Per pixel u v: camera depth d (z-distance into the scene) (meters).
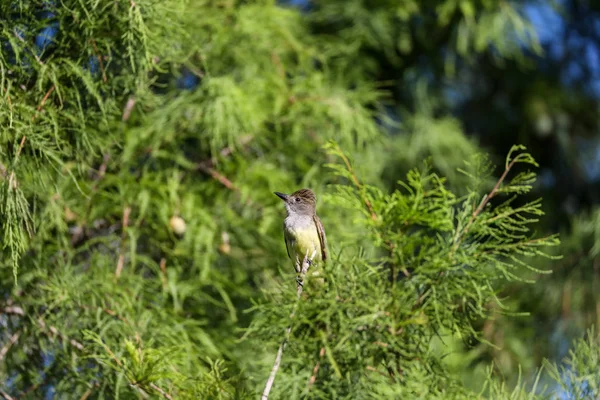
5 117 7.91
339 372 6.88
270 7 13.11
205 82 11.47
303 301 7.04
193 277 11.34
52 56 8.55
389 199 7.54
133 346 7.55
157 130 11.29
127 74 9.00
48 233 10.60
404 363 7.23
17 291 10.20
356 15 15.59
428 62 17.20
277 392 7.51
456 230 7.46
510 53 16.84
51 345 9.97
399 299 7.12
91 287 10.07
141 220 11.42
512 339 14.13
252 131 11.85
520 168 17.69
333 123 12.75
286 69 13.46
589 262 14.81
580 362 7.77
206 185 11.90
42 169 8.85
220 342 10.98
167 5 8.95
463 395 7.29
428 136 15.50
